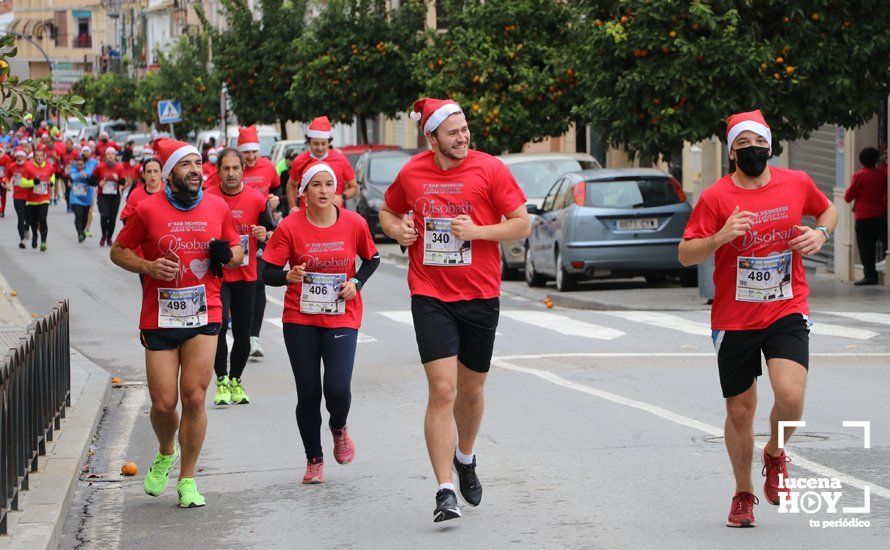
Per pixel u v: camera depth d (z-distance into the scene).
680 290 24.67
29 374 9.86
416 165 8.78
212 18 105.75
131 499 9.91
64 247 36.84
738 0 21.98
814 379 14.08
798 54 21.77
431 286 8.70
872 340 17.22
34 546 7.90
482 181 8.70
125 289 26.95
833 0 21.67
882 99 22.17
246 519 9.15
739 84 21.80
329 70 46.62
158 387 9.45
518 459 10.54
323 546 8.34
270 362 17.14
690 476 9.72
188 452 9.59
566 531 8.35
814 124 22.33
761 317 8.13
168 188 9.38
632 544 7.98
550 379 14.64
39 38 153.12
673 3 21.58
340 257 10.18
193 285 9.41
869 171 23.86
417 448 11.30
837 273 25.59
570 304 23.91
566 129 34.19
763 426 11.36
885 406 12.35
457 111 8.67
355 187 17.61
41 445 10.67
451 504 8.47
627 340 18.03
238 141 16.17
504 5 34.69
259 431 12.47
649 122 22.34
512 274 28.62
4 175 49.97
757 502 8.32
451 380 8.62
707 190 8.22
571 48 24.39
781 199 8.12
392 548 8.20
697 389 13.70
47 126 77.06
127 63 109.31
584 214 24.11
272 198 15.66
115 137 90.88
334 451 10.45
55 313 12.17
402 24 46.97
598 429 11.64
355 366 16.42
